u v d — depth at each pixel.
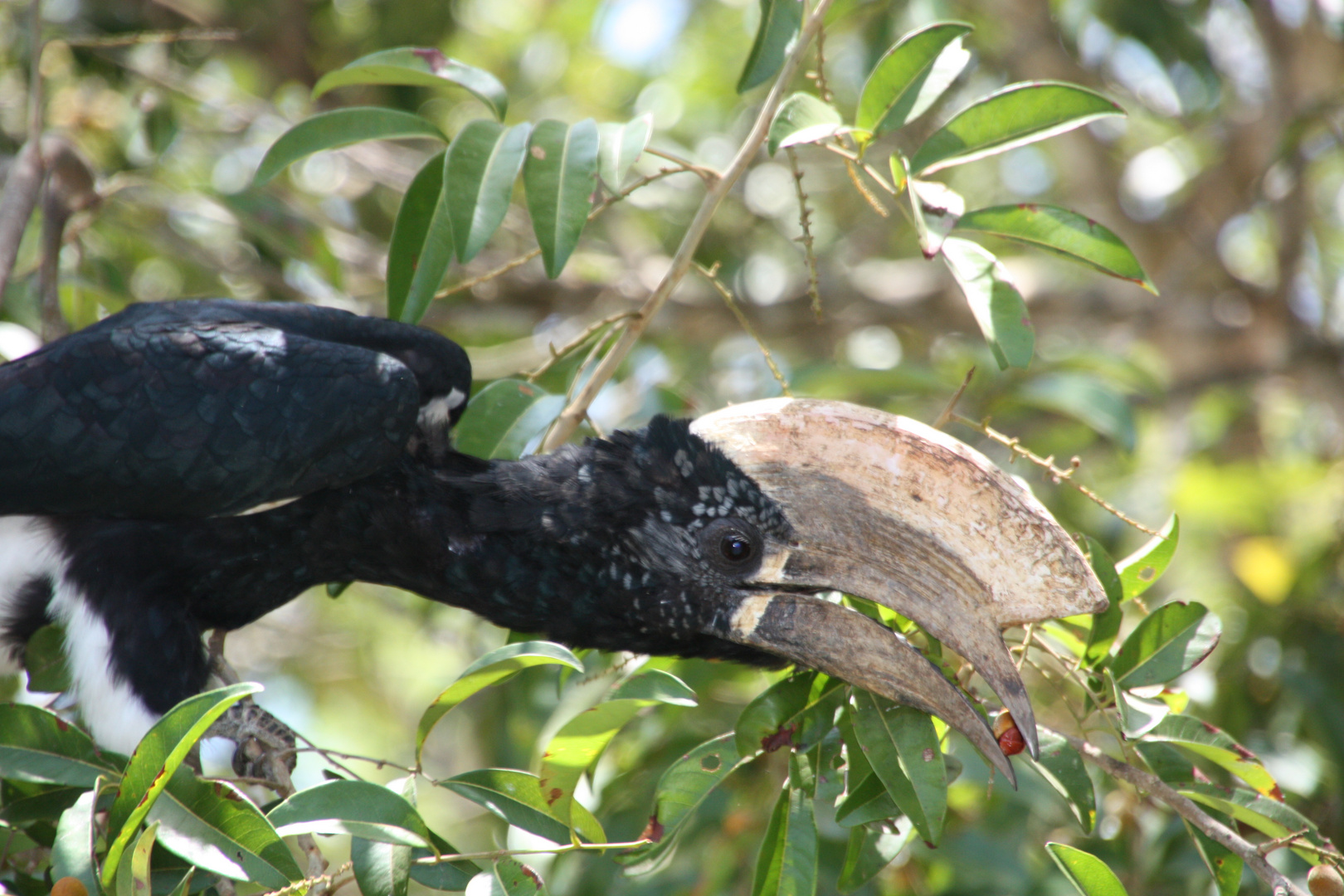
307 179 10.54
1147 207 11.85
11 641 5.96
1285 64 10.50
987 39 11.26
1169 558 4.92
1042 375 8.73
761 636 5.30
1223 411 11.73
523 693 7.90
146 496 5.54
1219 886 4.73
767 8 5.69
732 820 6.78
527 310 10.55
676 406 7.76
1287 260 10.66
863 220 12.05
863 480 5.09
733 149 11.38
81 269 7.45
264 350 5.64
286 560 5.99
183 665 5.78
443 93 11.23
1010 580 4.72
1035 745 4.54
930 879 6.73
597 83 13.06
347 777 4.69
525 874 4.36
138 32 9.34
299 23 10.76
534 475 5.81
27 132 8.46
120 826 4.16
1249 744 7.33
